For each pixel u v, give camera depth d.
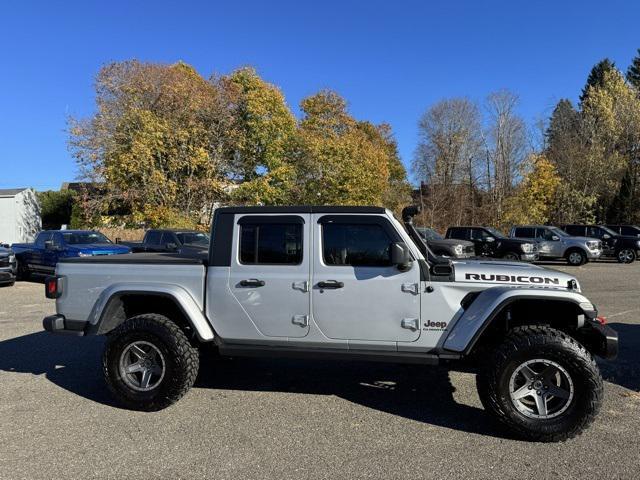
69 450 3.80
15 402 4.86
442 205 38.28
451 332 4.27
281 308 4.55
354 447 3.83
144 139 23.64
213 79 27.59
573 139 41.09
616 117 39.53
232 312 4.64
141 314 5.01
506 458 3.62
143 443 3.92
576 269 19.50
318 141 28.34
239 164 27.59
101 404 4.80
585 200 36.25
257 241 4.65
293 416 4.47
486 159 44.31
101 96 25.69
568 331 4.44
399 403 4.80
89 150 24.67
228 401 4.87
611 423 4.26
